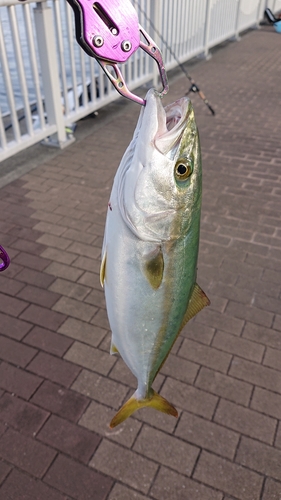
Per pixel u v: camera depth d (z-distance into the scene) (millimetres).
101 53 423
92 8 401
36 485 945
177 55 3689
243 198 1958
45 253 1645
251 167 2229
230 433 1029
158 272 569
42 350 1256
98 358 1229
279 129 2686
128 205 546
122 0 415
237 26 4961
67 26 2338
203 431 1034
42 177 2195
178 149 542
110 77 463
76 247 1678
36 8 2088
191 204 569
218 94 3330
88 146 2537
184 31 3699
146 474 957
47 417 1079
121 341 641
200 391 1124
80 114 2633
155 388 1132
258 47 4824
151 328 616
